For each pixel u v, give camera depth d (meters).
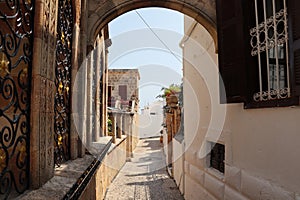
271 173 2.74
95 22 4.05
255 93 3.05
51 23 2.21
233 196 3.71
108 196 7.13
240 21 3.18
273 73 2.90
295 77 2.26
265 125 2.86
